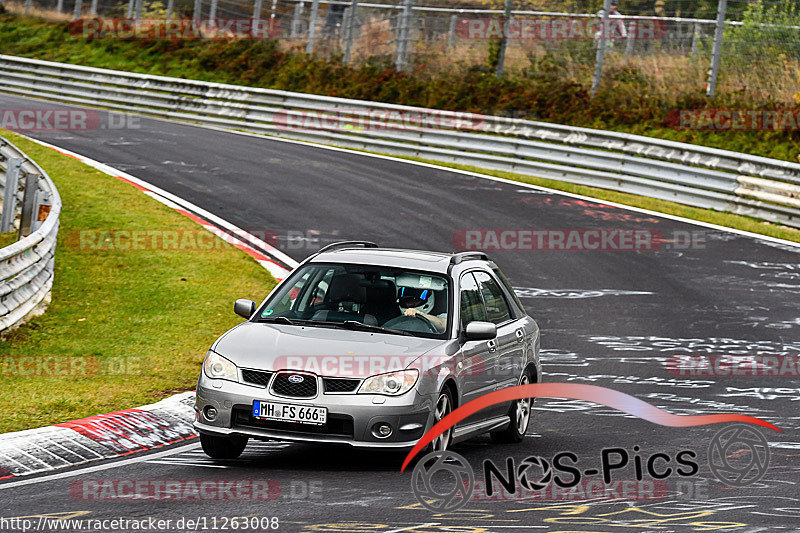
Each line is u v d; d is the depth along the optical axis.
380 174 90.06
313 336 29.14
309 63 131.88
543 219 76.38
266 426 27.56
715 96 107.62
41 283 49.41
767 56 111.69
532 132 94.25
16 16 167.88
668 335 51.06
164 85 120.31
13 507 23.20
